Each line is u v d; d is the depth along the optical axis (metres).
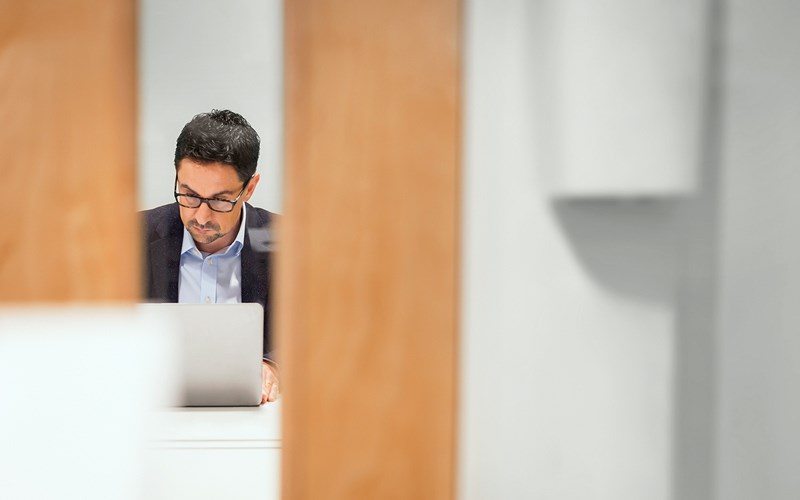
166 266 2.95
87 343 0.34
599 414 0.74
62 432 0.33
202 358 1.70
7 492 0.32
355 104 0.68
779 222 0.76
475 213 0.70
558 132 0.71
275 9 2.99
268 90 3.00
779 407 0.77
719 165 0.76
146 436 0.33
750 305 0.77
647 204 0.74
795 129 0.76
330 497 0.68
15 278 0.60
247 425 1.56
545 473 0.72
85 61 0.61
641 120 0.73
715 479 0.77
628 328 0.74
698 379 0.76
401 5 0.68
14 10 0.60
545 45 0.71
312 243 0.68
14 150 0.60
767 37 0.76
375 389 0.69
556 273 0.72
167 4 2.94
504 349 0.71
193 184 2.90
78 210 0.61
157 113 2.96
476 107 0.70
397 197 0.68
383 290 0.68
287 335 0.68
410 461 0.69
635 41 0.72
